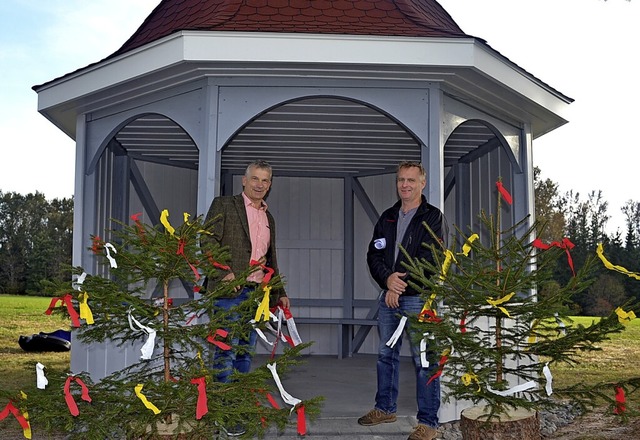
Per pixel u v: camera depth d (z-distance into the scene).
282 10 5.45
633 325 16.38
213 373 3.49
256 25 5.09
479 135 6.89
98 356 5.82
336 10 5.49
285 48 4.80
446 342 3.74
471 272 3.72
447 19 6.66
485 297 3.51
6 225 43.09
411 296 4.52
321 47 4.81
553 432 5.21
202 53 4.81
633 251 26.66
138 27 6.65
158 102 5.51
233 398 3.51
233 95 5.14
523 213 6.27
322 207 9.42
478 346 3.62
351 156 8.26
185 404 3.43
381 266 4.63
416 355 4.52
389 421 4.92
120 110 5.86
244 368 4.55
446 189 8.27
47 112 6.07
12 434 4.97
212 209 4.46
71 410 3.15
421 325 3.66
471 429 3.50
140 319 3.61
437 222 4.48
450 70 5.00
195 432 3.34
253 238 4.46
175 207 8.55
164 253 3.45
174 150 7.72
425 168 5.15
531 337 3.67
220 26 5.01
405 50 4.84
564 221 31.34
